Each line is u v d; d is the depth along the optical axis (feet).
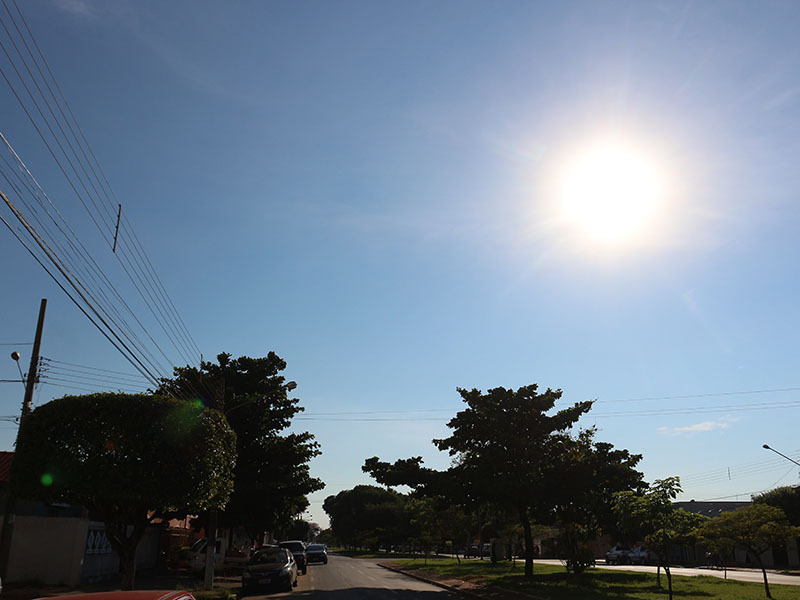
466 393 111.86
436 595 81.66
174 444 47.21
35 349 61.16
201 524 103.86
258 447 103.30
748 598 70.79
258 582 79.36
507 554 202.59
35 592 63.82
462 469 109.40
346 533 395.55
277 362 111.24
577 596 74.18
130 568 48.26
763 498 184.65
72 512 81.15
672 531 60.23
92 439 45.14
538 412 107.76
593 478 105.50
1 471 77.87
